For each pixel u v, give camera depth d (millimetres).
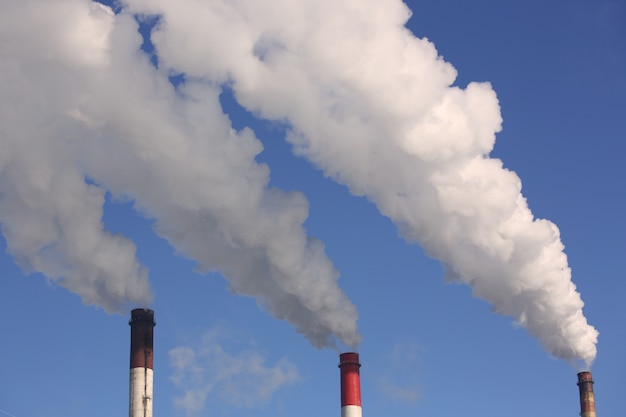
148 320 138250
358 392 140125
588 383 154375
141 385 135125
